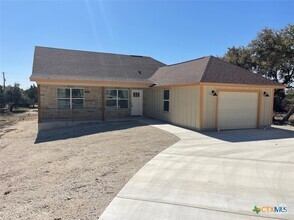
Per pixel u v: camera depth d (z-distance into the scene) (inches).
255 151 339.9
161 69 835.4
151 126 577.0
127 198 192.9
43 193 213.3
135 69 828.6
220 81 512.1
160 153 328.5
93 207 179.5
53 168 289.6
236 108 557.0
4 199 205.8
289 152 334.6
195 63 649.6
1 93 1839.3
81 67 740.7
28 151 403.2
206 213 168.1
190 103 551.5
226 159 297.9
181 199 189.8
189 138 435.8
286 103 1111.0
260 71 1085.1
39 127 623.5
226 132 511.5
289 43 896.9
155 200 188.5
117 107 765.9
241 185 216.5
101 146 392.8
